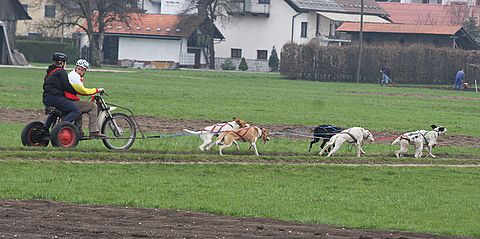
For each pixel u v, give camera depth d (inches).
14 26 3511.3
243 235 567.2
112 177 808.9
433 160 1052.5
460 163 1050.1
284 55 3676.2
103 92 952.9
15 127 1184.8
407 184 861.8
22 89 1988.2
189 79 3034.0
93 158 900.6
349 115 1728.6
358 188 824.3
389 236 592.4
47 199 692.7
